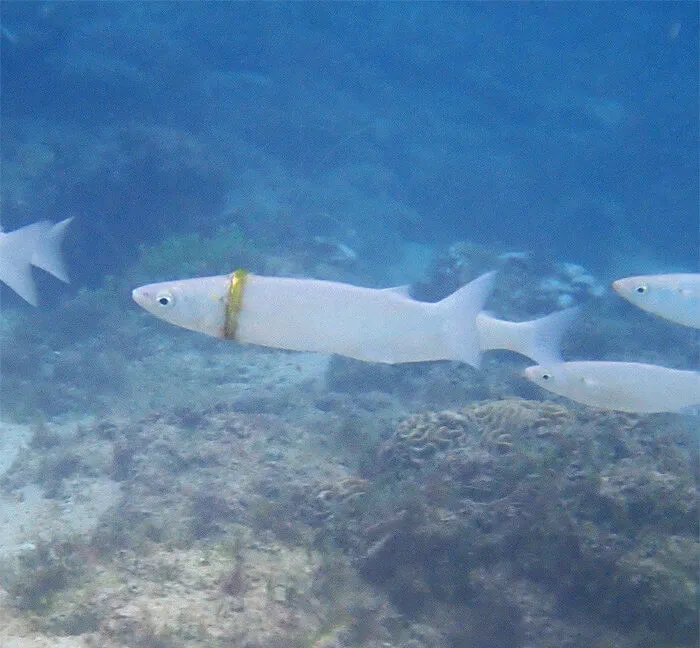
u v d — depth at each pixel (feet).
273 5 115.85
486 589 18.56
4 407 38.96
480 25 137.59
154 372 43.39
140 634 17.15
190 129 92.58
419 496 19.99
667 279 15.87
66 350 46.75
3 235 14.47
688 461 25.39
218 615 18.28
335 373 42.09
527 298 51.98
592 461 20.48
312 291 10.94
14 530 26.35
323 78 113.09
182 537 22.79
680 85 128.77
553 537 18.58
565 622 18.03
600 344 48.96
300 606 18.92
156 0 106.83
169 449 29.32
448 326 11.16
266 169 89.66
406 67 123.75
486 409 24.12
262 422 31.83
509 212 96.17
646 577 17.39
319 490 23.58
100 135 85.61
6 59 86.07
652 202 102.99
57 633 17.87
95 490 29.07
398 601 19.27
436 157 100.58
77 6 94.48
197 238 56.03
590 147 107.24
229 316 10.83
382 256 77.15
